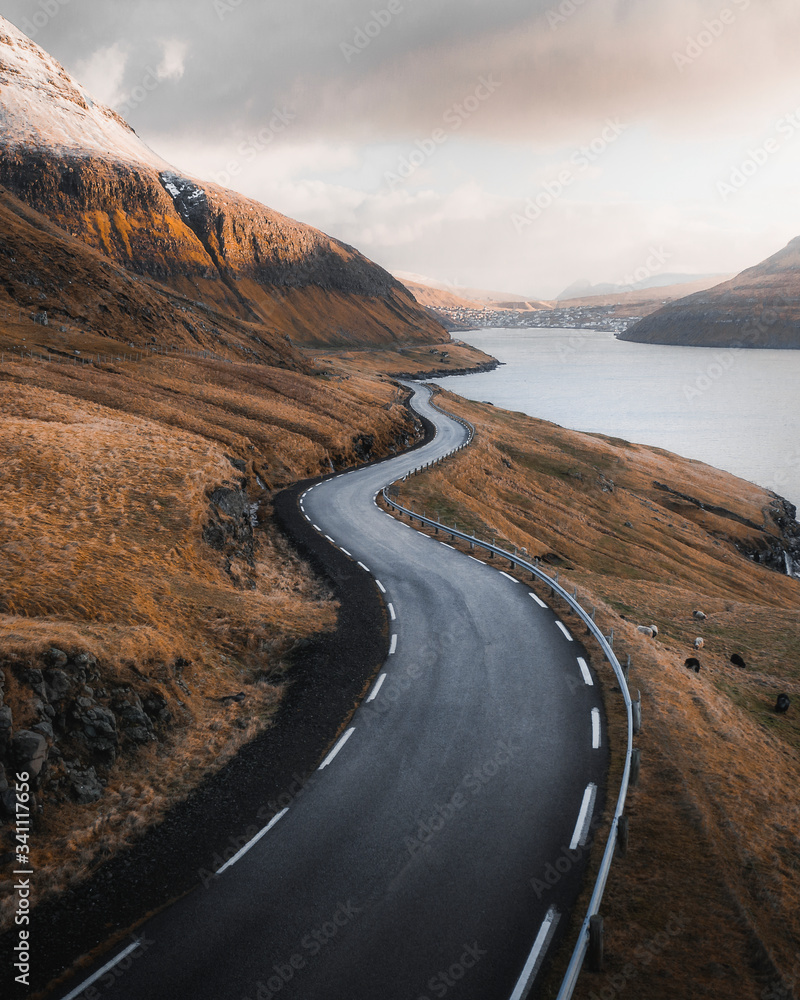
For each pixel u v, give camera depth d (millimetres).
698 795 12625
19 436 29625
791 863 11500
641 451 111250
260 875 10562
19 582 16688
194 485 28250
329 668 17875
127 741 13602
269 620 20281
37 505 23156
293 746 14367
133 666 14828
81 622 15844
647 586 38500
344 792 12695
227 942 9250
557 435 103500
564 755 13727
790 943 9516
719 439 139375
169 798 12594
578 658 18484
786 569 77875
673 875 10523
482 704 15953
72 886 10352
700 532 75312
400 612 22281
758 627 32094
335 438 56500
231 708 15875
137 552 21500
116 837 11414
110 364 59156
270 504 39312
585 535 56781
